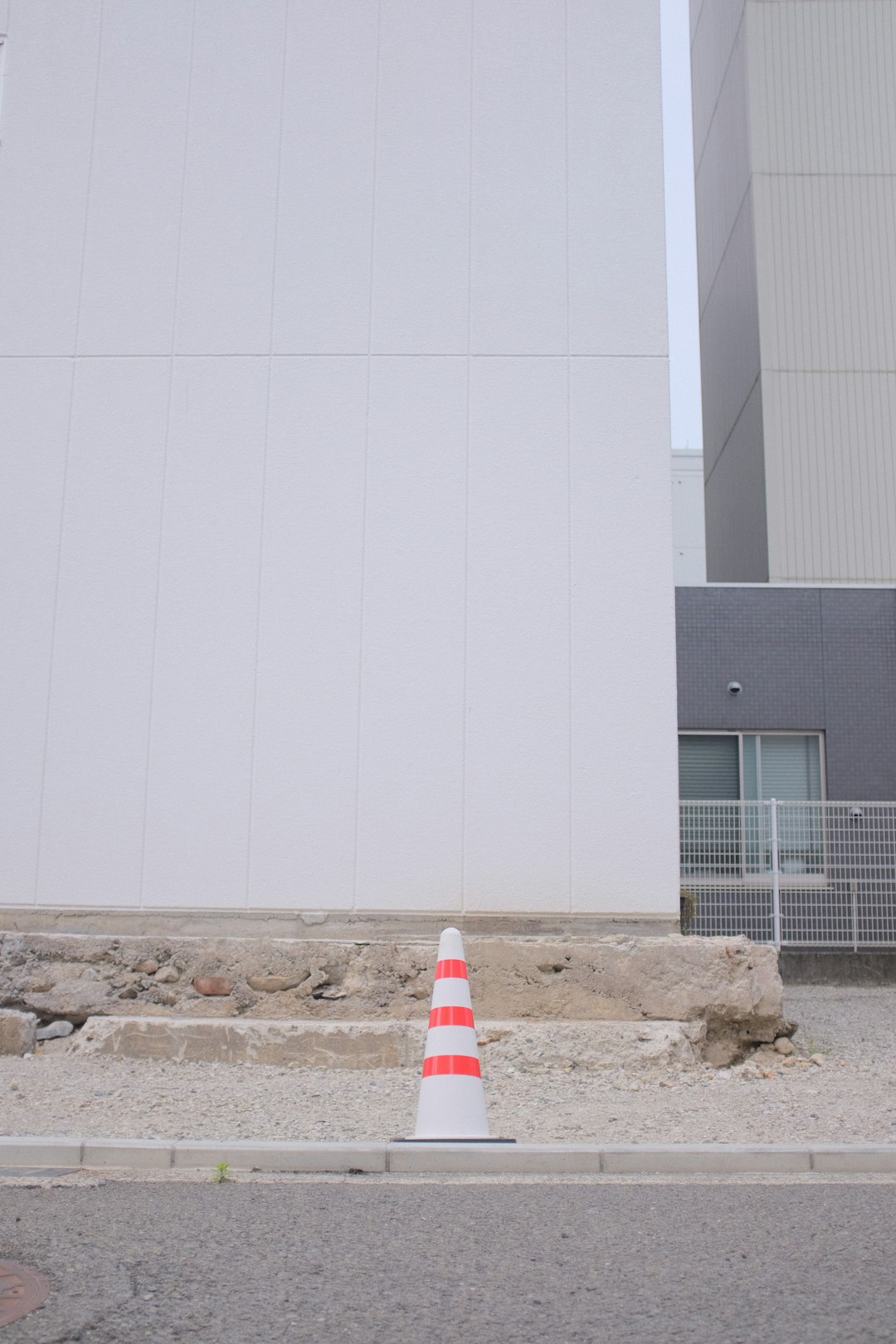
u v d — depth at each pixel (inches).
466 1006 218.7
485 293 317.1
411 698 301.7
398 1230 164.2
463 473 309.9
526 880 294.8
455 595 305.3
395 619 305.1
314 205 322.3
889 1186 191.6
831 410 619.5
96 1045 280.8
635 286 316.5
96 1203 177.9
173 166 325.4
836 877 463.2
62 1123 220.7
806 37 652.1
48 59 331.6
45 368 319.3
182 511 311.7
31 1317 130.8
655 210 318.7
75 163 327.0
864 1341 125.1
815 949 457.1
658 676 300.5
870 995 422.9
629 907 293.7
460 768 298.8
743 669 554.9
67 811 302.4
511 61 325.7
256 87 327.3
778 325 627.8
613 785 297.3
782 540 608.4
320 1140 210.5
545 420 311.3
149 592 309.3
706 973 286.5
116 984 292.7
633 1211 175.2
